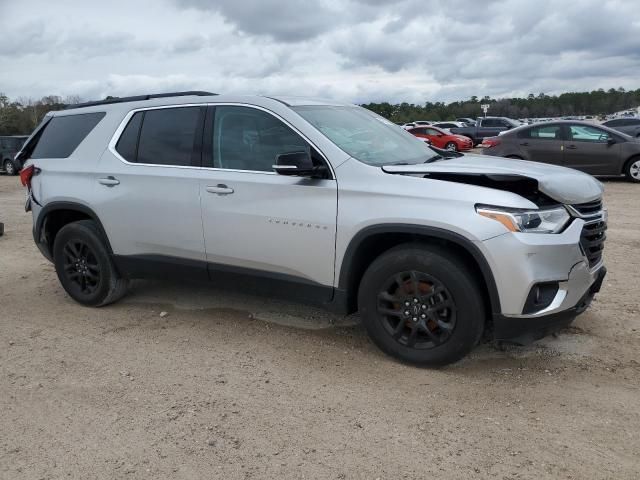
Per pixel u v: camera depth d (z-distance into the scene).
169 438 3.24
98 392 3.80
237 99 4.58
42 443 3.24
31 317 5.34
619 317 4.81
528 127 14.30
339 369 4.03
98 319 5.21
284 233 4.23
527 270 3.50
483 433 3.19
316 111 4.53
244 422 3.38
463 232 3.58
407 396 3.62
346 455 3.03
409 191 3.78
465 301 3.70
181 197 4.68
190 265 4.79
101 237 5.26
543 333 3.75
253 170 4.40
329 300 4.19
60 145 5.57
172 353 4.39
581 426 3.24
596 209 3.98
